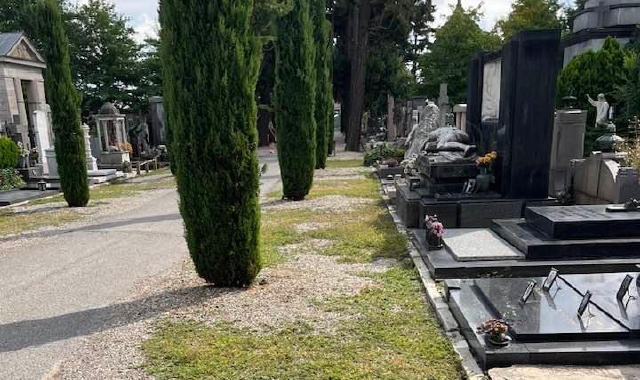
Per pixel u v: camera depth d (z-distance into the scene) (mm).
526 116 7301
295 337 3947
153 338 4016
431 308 4527
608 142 7562
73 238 8242
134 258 6809
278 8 11445
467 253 5570
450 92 26562
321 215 9195
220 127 4684
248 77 4793
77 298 5215
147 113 29938
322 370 3412
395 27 27109
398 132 25578
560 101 12773
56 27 10891
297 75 10633
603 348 3355
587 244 5414
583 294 4246
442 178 8008
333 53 28000
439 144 8734
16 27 27781
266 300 4777
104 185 16000
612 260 5332
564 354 3332
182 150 4812
